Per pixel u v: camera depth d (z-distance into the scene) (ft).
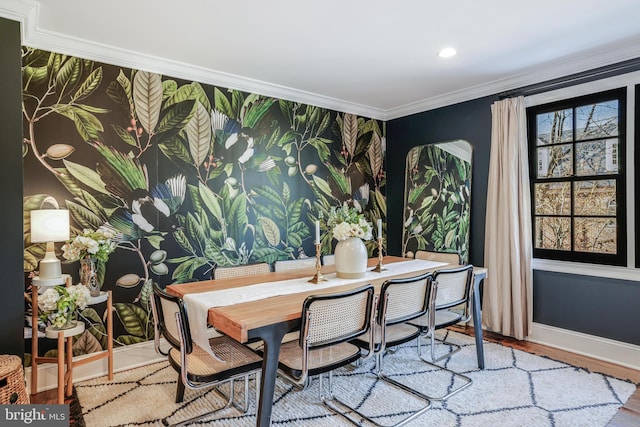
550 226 11.02
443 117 13.71
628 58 9.41
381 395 7.97
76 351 8.91
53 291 7.52
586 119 10.30
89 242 8.07
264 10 7.44
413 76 11.30
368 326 6.75
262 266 9.57
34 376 7.95
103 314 9.26
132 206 9.73
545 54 9.71
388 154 15.72
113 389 8.34
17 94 6.87
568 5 7.30
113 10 7.39
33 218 7.67
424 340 11.32
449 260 11.22
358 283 8.13
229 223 11.46
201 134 10.87
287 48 9.28
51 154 8.62
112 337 9.28
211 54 9.63
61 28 8.14
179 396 7.70
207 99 10.98
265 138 12.26
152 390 8.29
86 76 9.05
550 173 11.00
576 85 10.36
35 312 7.95
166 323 6.44
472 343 11.04
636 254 9.43
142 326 9.87
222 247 11.30
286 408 7.47
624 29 8.34
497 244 11.52
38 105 8.46
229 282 8.21
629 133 9.49
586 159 10.31
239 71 10.87
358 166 14.93
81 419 7.09
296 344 7.36
